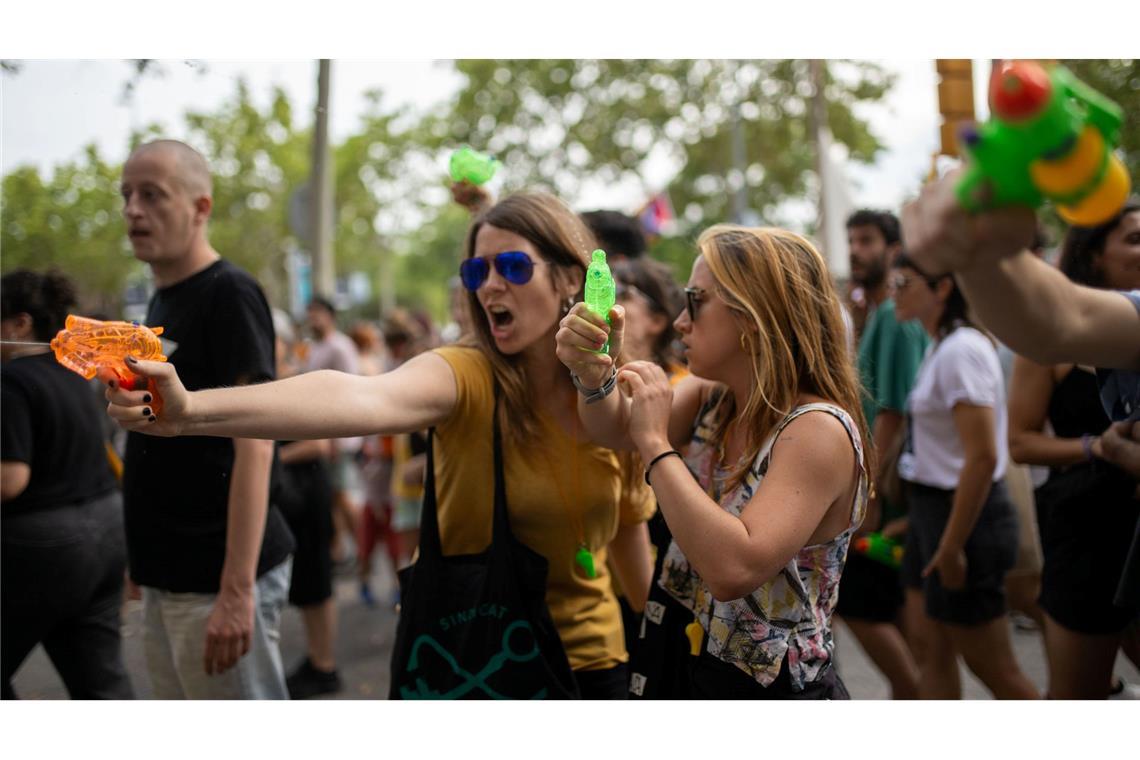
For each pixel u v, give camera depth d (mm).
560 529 2027
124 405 1400
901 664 3379
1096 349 1161
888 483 3547
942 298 3086
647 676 1852
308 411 1624
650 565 2402
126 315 7992
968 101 4340
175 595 2516
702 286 1806
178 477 2469
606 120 16875
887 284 3832
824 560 1727
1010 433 2771
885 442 3580
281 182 16188
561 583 2082
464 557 1978
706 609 1767
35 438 2840
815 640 1727
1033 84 862
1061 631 2611
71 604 2895
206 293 2457
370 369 7586
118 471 3369
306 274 15383
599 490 2057
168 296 2516
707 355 1805
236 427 1544
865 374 2428
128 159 2496
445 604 1934
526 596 1903
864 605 3373
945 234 958
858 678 4277
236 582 2420
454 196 2613
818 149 11414
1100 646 2568
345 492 7020
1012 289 1033
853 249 3867
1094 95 906
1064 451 2609
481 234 2053
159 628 2623
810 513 1605
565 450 2020
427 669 1923
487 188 2596
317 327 6969
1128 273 2574
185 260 2514
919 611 3270
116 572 3061
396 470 5598
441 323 42750
